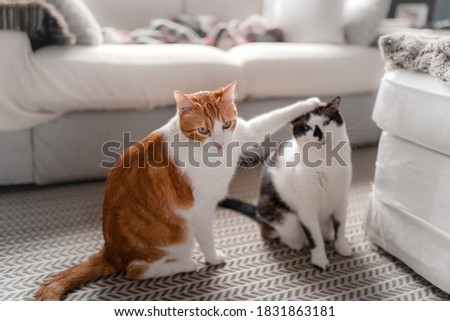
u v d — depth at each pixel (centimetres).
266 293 120
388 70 129
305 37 221
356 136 212
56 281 114
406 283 125
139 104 173
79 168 180
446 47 110
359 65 208
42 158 174
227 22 258
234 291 120
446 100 108
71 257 135
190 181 114
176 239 120
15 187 181
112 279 124
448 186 112
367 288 122
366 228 146
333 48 210
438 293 121
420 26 250
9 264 129
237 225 156
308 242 140
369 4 221
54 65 157
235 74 183
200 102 109
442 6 296
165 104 177
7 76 152
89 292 118
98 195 176
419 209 121
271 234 145
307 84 199
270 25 233
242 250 141
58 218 157
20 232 147
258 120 126
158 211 115
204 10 254
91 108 168
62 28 162
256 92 192
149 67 168
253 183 189
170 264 124
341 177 130
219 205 164
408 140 124
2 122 158
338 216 138
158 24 222
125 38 204
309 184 127
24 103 158
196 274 127
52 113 166
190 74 174
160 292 119
